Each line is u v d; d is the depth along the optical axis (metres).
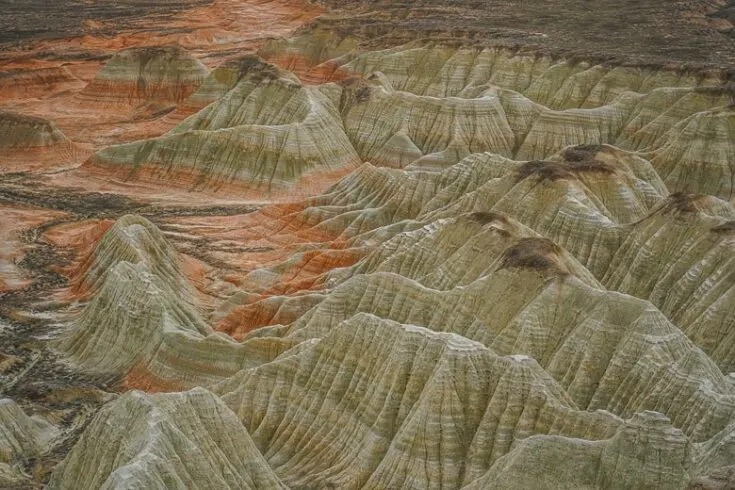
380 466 44.25
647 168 82.69
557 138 101.75
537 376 45.06
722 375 51.41
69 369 59.81
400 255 66.88
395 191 83.56
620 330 52.44
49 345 63.09
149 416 38.88
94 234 82.88
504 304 56.09
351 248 74.69
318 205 87.56
